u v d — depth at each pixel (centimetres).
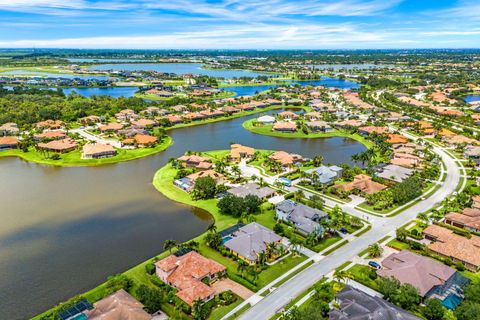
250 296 7669
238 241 9312
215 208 11994
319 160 15925
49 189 13825
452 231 10288
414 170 15162
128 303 7031
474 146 17962
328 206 12050
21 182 14600
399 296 7269
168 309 7238
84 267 8856
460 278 8094
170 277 8075
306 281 8131
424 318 7038
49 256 9331
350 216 11094
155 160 17338
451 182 14125
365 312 6681
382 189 12975
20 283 8269
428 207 11919
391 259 8650
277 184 13475
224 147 19425
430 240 9856
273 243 9225
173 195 13088
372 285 7912
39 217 11494
